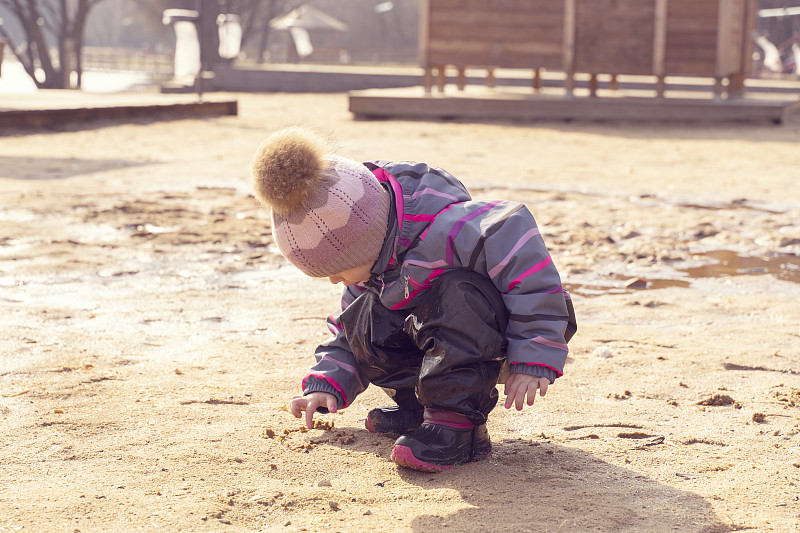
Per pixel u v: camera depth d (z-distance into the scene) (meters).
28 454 2.18
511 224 2.02
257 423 2.42
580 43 15.03
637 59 14.95
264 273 4.50
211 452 2.20
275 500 1.93
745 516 1.87
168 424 2.39
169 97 17.64
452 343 2.01
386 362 2.19
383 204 2.04
